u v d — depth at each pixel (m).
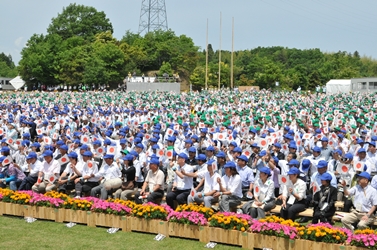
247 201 14.11
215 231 11.55
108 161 14.68
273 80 97.81
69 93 64.31
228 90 72.31
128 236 12.09
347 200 13.16
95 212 12.90
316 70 103.50
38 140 21.48
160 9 128.62
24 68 92.12
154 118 30.53
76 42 103.88
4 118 30.06
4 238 11.81
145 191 14.62
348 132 24.30
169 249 11.10
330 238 10.39
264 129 23.17
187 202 13.84
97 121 29.50
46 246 11.23
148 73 106.88
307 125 26.86
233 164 13.30
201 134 20.80
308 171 15.44
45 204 13.49
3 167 15.95
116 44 112.00
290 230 10.77
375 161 16.23
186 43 114.88
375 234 10.16
